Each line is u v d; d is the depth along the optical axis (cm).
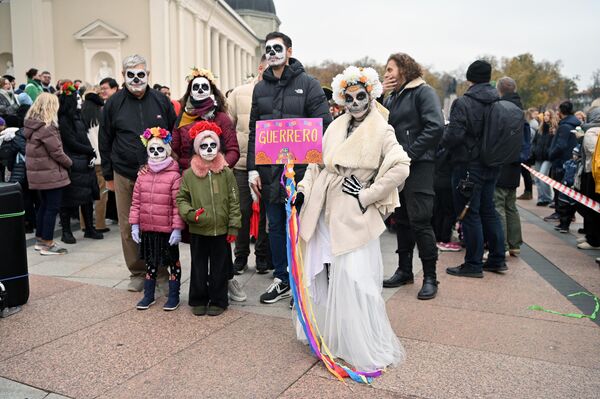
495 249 541
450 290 482
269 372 319
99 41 2294
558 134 891
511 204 614
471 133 504
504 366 327
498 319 407
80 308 432
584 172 651
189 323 399
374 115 349
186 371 321
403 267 496
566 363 331
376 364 319
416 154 439
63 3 2311
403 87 461
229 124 464
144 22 2289
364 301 323
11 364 330
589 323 400
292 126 365
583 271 555
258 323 400
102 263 579
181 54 2480
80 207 728
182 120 466
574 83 6128
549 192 1083
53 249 619
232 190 418
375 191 329
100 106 762
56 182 606
